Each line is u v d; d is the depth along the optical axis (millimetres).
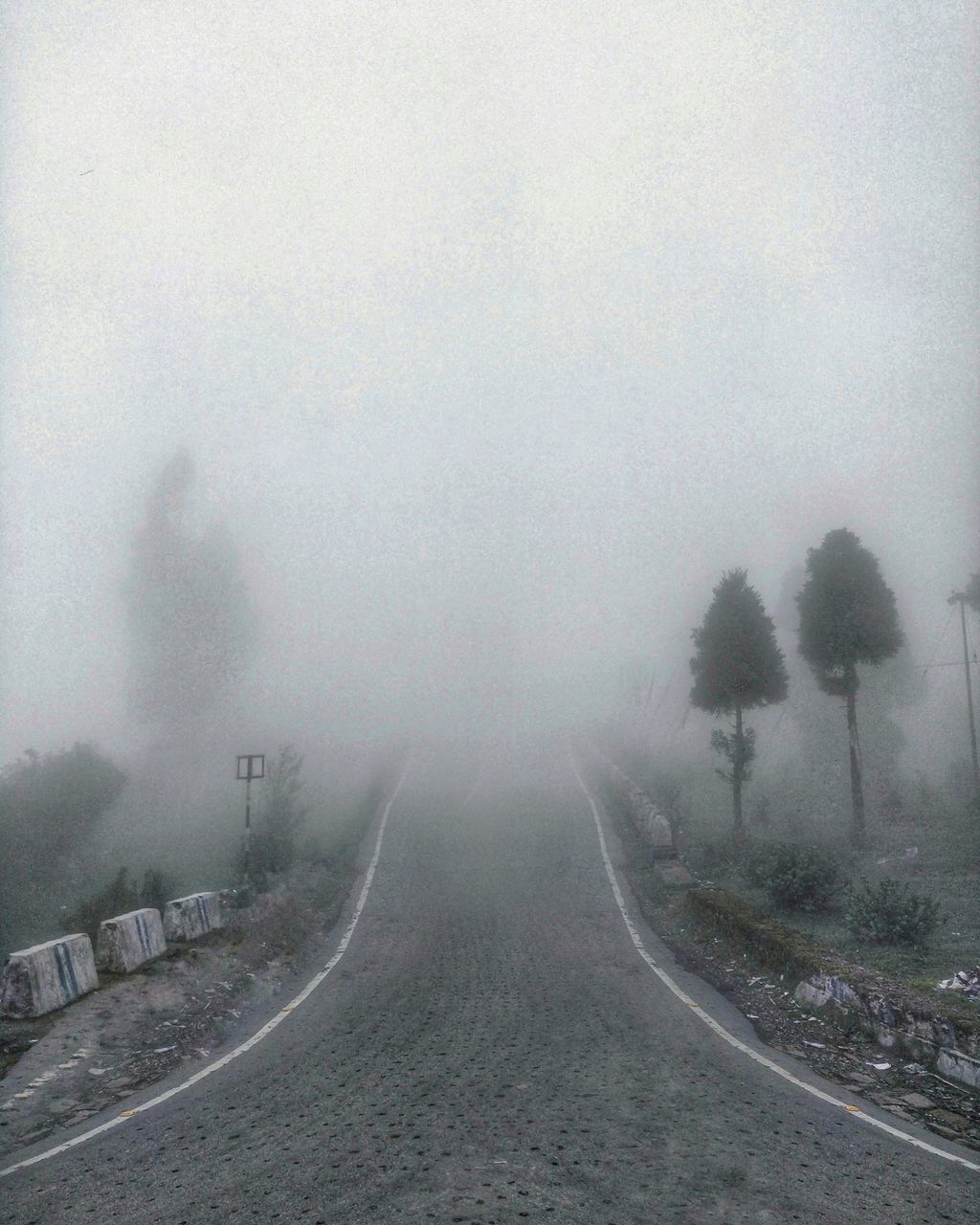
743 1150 5652
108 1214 4859
